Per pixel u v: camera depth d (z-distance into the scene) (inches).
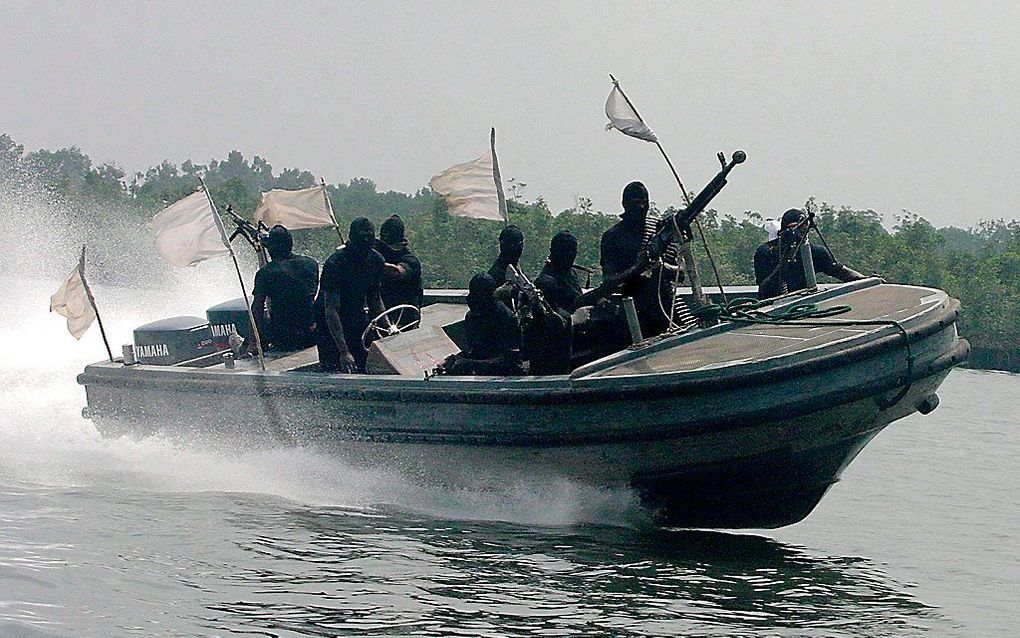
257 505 453.4
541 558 395.9
